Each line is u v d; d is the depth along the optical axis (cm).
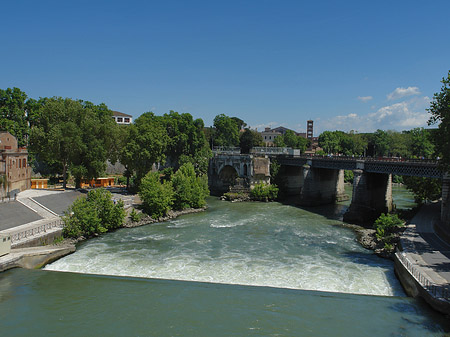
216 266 3822
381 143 13950
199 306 2805
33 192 6388
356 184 6238
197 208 7306
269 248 4488
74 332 2405
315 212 7162
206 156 10612
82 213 4881
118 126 8094
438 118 4353
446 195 4641
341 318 2602
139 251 4334
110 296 2986
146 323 2530
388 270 3650
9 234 4131
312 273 3591
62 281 3312
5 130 6831
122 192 7875
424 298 2722
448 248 3722
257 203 8412
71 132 6644
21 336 2352
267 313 2686
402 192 10575
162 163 8806
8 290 3078
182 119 10794
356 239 4931
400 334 2375
